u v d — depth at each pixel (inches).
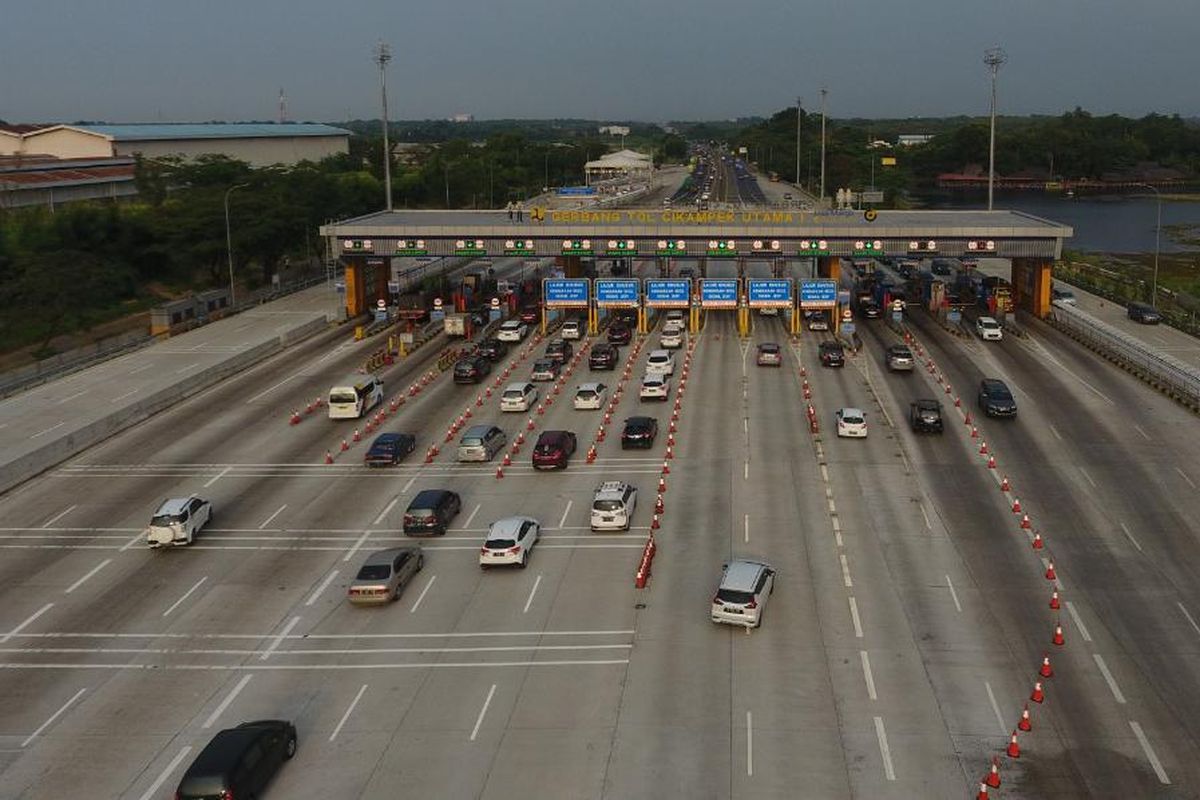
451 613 1658.5
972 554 1836.9
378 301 4212.6
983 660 1472.7
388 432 2625.5
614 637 1562.5
